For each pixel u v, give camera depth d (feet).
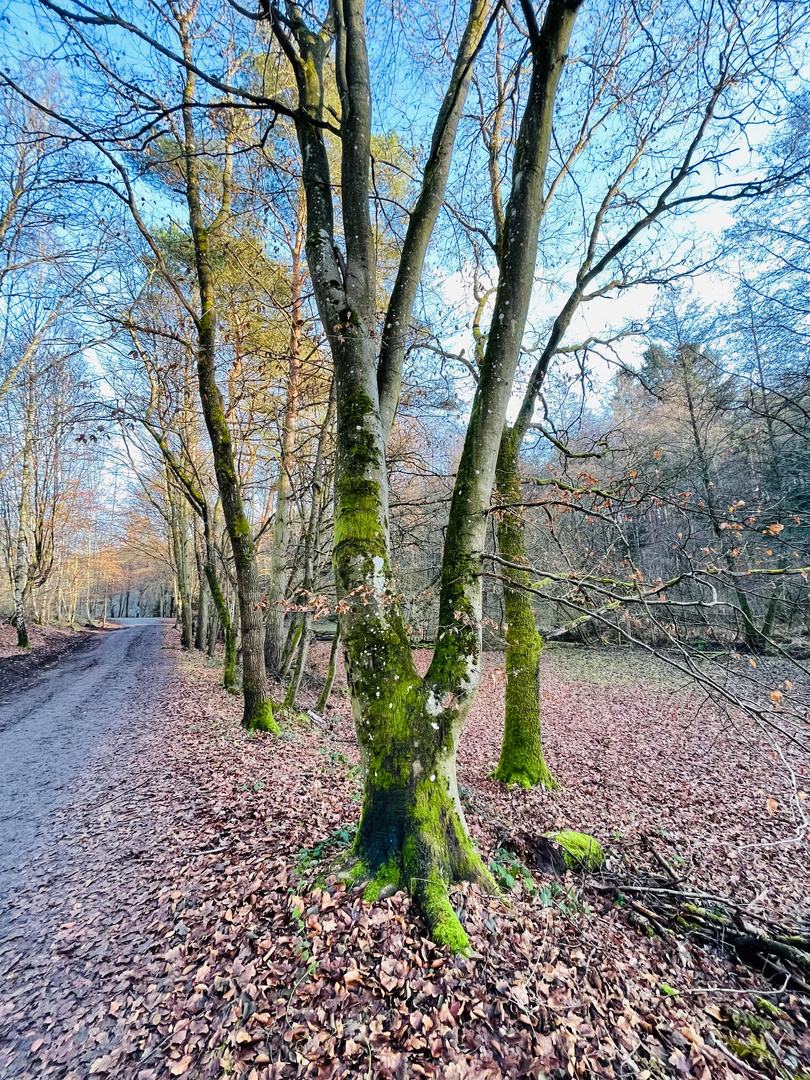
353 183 13.67
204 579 75.15
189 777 21.33
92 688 45.50
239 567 28.86
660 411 50.39
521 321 12.95
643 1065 8.43
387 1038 8.14
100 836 17.47
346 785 20.92
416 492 35.22
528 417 24.93
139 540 105.81
